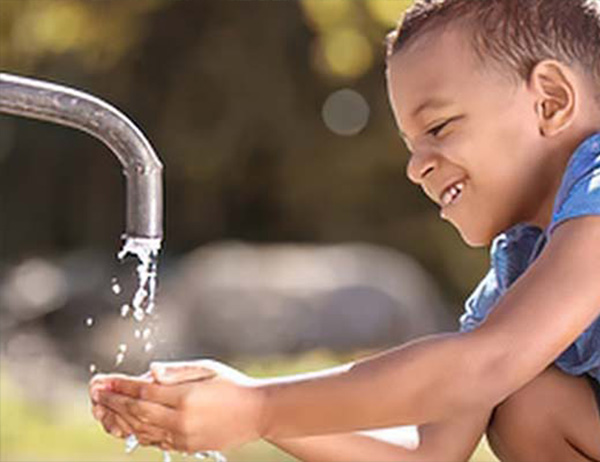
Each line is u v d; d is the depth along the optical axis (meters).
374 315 13.59
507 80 2.87
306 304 13.46
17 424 8.81
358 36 11.55
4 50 13.29
